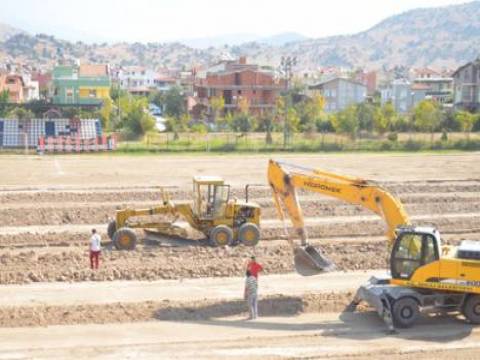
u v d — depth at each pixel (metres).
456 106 117.88
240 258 27.84
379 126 88.38
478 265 20.66
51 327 20.50
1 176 49.22
